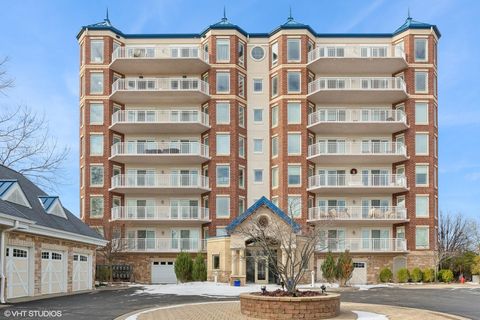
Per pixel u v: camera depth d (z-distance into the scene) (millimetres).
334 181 48500
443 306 22781
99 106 49156
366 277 47031
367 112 48875
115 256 45094
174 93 48500
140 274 47188
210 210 48531
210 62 49812
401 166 49281
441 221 61438
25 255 23875
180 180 48562
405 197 48531
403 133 49375
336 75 50938
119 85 48750
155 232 49125
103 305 21719
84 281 31422
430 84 49219
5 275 21516
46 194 30641
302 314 17422
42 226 24078
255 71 51031
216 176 48844
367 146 49188
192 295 28625
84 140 49031
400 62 48562
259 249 37125
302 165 48625
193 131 50312
